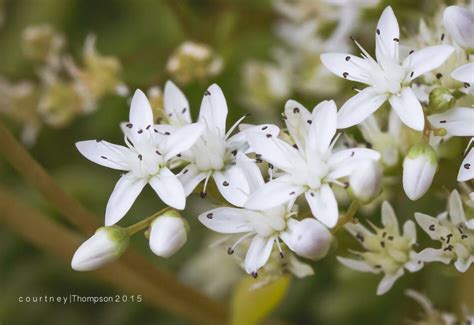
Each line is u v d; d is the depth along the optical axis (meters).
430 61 0.11
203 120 0.11
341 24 0.14
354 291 0.14
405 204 0.14
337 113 0.11
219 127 0.11
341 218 0.11
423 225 0.11
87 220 0.13
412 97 0.11
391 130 0.12
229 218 0.11
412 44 0.12
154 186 0.11
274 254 0.12
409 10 0.14
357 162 0.11
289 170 0.11
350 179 0.11
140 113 0.11
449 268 0.12
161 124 0.12
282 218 0.11
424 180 0.11
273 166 0.11
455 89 0.11
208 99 0.11
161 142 0.11
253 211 0.11
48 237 0.14
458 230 0.11
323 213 0.11
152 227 0.11
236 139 0.11
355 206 0.11
